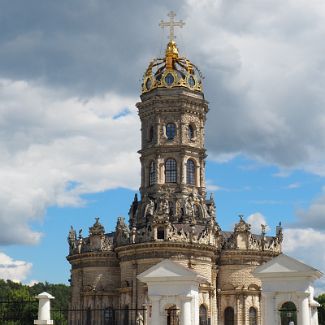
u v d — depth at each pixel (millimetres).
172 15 136250
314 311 54844
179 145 127812
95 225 126000
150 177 129750
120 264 120875
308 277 53344
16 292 158500
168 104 129625
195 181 129125
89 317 123312
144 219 125375
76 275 127500
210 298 118250
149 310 59219
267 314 53875
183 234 116250
